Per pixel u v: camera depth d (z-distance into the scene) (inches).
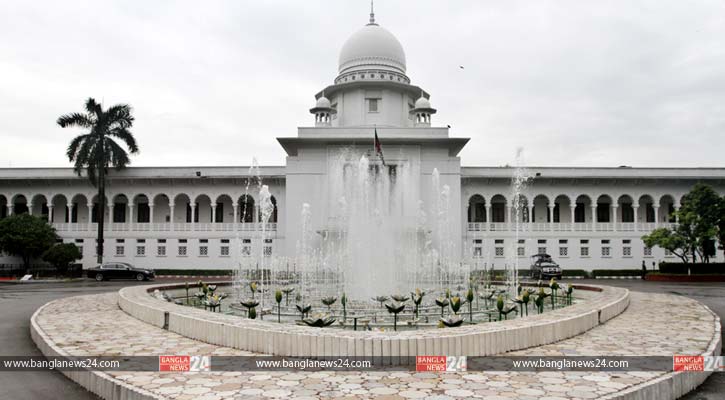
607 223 1916.8
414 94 2053.4
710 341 427.2
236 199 1926.7
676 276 1515.7
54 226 1919.3
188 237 1911.9
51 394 331.3
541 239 1904.5
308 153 1785.2
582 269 1883.6
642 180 1904.5
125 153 1776.6
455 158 1791.3
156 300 621.6
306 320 456.8
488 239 1897.1
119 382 306.2
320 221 1758.1
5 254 1889.8
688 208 1569.9
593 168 1910.7
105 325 528.4
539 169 1905.8
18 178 1903.3
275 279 1485.0
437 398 273.4
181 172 1923.0
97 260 1749.5
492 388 291.0
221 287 1130.7
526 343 398.6
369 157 1768.0
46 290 1173.1
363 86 1968.5
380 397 275.7
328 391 286.5
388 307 534.0
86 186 1950.1
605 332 473.1
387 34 2069.4
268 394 280.8
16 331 573.3
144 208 2034.9
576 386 293.9
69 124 1720.0
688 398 325.7
